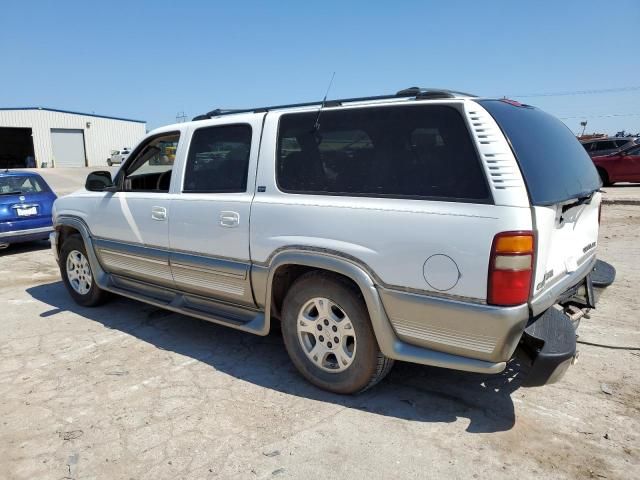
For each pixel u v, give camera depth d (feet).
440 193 9.51
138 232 15.30
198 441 9.91
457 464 9.02
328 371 11.56
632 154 57.11
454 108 9.64
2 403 11.59
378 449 9.50
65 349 14.70
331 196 10.93
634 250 25.54
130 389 12.11
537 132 10.37
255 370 13.02
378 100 11.12
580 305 11.98
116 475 9.00
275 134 12.19
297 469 8.99
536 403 11.00
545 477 8.65
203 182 13.70
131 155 16.26
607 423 10.19
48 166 150.82
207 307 14.17
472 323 9.12
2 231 28.19
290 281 12.46
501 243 8.67
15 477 9.03
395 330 10.25
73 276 18.81
